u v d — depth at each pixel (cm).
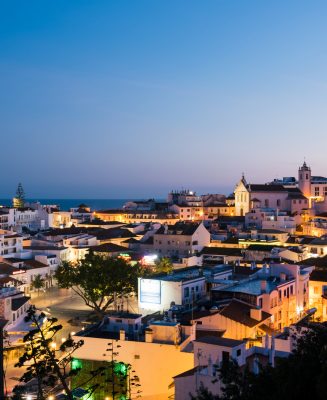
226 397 4588
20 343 9488
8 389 7719
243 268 12519
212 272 11538
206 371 5859
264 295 8912
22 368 8744
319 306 11006
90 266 11994
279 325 9319
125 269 11700
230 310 8088
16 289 12738
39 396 5975
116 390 7106
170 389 6981
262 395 4278
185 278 10519
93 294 11612
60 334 10688
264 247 16850
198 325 7912
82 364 7419
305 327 6631
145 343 7175
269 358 6169
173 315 8338
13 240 17438
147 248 19150
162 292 10200
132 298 13875
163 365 7069
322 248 16988
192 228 18788
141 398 7094
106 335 7725
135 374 7162
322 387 3844
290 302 9862
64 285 11962
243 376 4850
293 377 4162
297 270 10412
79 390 7012
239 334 7719
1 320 6844
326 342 4594
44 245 19175
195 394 5781
